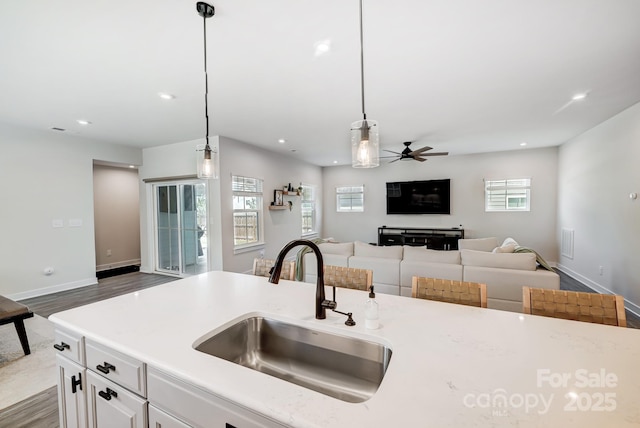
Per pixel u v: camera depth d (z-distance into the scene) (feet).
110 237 20.54
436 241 22.06
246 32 6.50
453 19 6.12
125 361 3.65
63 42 6.74
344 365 4.09
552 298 4.77
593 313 4.53
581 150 15.76
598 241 13.89
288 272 7.49
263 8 5.69
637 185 11.05
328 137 16.48
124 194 21.39
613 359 3.23
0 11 5.57
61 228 14.97
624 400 2.54
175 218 18.20
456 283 5.46
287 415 2.43
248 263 18.10
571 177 17.11
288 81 9.09
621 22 6.23
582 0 5.58
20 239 13.56
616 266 12.42
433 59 7.80
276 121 13.32
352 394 3.93
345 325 4.22
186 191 17.62
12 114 11.77
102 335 3.95
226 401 2.81
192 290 6.04
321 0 5.49
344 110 11.87
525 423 2.29
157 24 6.16
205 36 6.34
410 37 6.78
